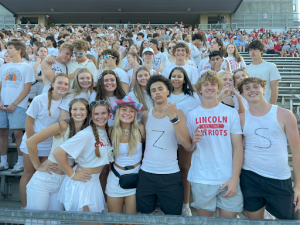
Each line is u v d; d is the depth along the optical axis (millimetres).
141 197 2398
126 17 24047
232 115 2393
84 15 23656
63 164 2373
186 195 3012
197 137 2275
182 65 3941
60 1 21031
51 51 6703
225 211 2305
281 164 2242
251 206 2289
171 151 2459
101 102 2514
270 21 21422
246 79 2418
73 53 3670
